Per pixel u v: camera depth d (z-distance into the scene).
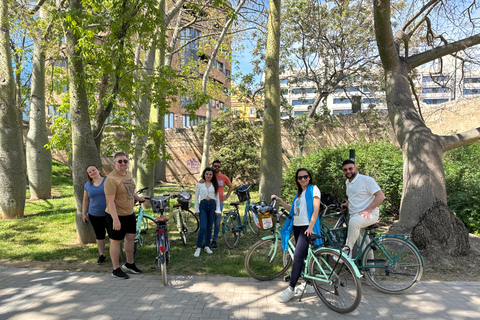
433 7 7.95
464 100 16.02
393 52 6.89
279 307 3.57
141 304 3.61
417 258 3.99
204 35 16.47
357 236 4.19
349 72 16.44
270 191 7.40
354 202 4.28
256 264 4.80
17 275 4.55
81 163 6.30
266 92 7.46
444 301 3.70
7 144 8.83
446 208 5.66
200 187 5.76
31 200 11.91
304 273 3.88
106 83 6.73
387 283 4.07
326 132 18.72
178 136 20.33
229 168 17.39
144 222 7.04
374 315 3.37
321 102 18.72
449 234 5.42
